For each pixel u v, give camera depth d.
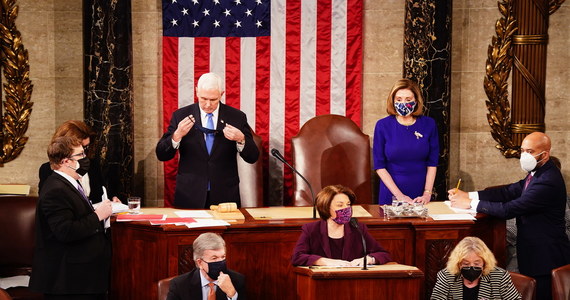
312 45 29.14
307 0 29.00
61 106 29.06
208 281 16.30
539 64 29.02
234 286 16.42
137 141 29.81
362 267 16.92
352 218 17.45
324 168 27.42
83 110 28.30
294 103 29.33
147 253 19.94
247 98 29.28
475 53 29.50
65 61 28.94
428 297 20.69
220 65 29.11
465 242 17.06
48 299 16.94
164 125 29.42
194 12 28.89
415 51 27.67
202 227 19.33
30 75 28.84
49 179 16.98
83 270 16.98
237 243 19.89
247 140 22.86
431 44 27.52
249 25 29.00
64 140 17.00
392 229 20.45
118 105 27.56
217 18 28.95
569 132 29.45
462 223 20.48
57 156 16.89
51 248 16.91
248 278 20.03
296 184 27.31
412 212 20.75
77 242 16.97
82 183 20.05
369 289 16.38
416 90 23.75
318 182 27.30
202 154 22.80
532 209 20.16
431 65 27.59
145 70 29.62
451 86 29.45
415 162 24.11
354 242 18.27
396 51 29.77
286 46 29.09
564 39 29.06
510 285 17.02
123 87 27.64
